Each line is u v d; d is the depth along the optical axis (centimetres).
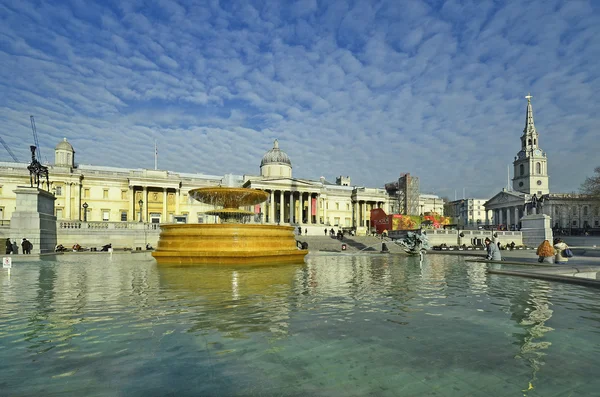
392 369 460
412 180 9119
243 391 397
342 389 402
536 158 11562
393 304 853
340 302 873
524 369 461
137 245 4894
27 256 2722
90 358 497
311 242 5181
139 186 7281
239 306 822
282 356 505
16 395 387
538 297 954
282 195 7762
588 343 562
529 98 12169
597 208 7256
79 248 4134
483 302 883
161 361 486
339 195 9319
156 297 934
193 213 7769
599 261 2083
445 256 2978
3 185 6544
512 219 10931
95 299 909
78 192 6919
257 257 1973
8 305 838
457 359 494
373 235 7169
